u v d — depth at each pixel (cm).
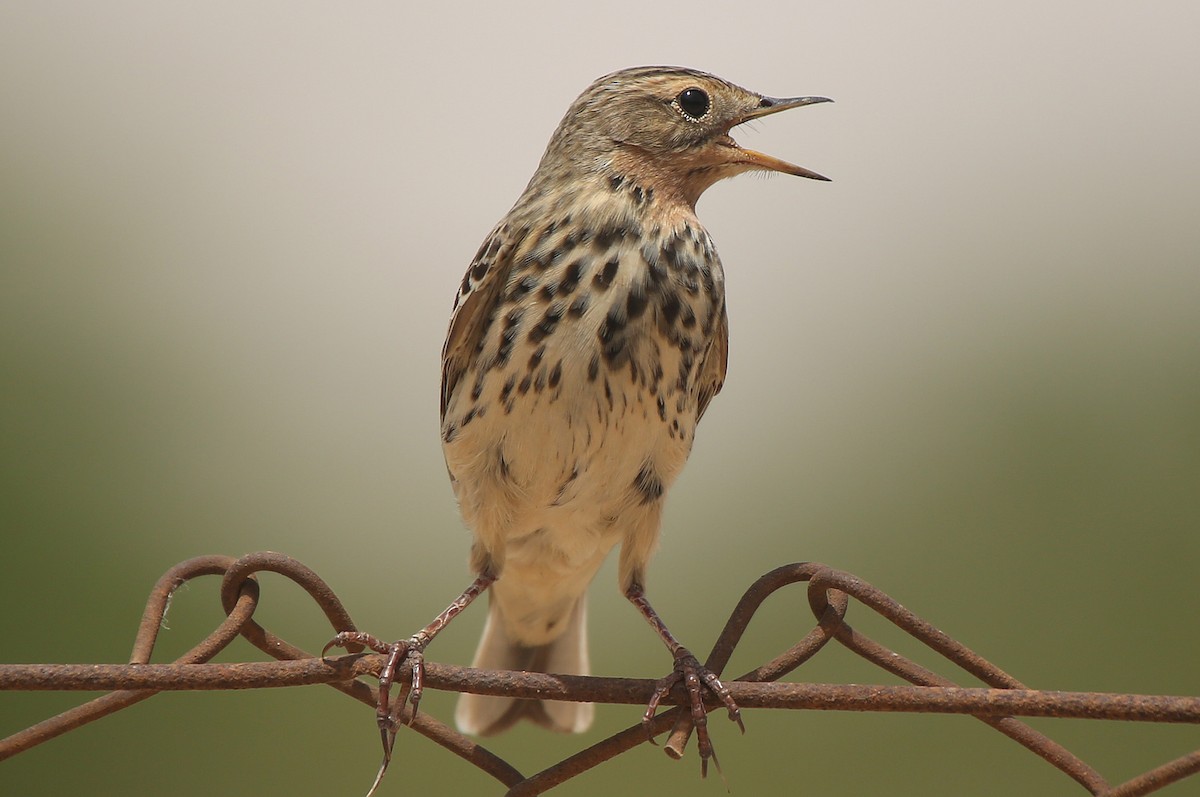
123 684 624
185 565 729
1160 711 621
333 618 743
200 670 633
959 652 700
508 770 742
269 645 730
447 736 748
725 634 730
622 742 712
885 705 650
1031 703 634
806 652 727
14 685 612
